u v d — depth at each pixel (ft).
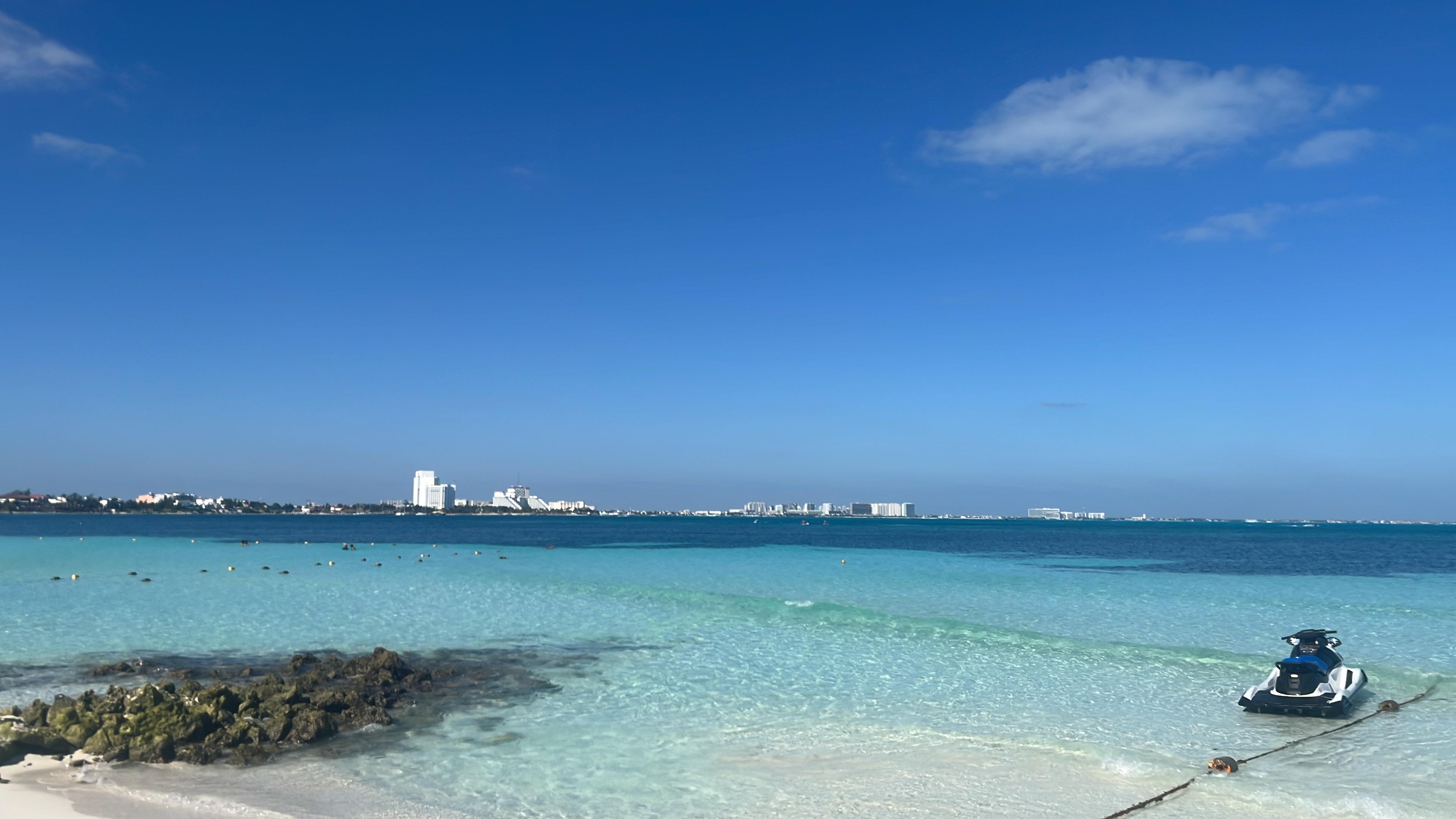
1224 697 62.80
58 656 74.54
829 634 87.97
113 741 46.93
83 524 532.73
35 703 51.08
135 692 52.37
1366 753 48.93
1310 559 230.27
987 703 60.54
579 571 165.27
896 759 47.62
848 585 140.67
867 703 60.49
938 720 55.98
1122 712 58.44
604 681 67.15
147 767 45.03
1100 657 76.54
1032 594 128.77
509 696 62.13
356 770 45.01
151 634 86.38
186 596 116.47
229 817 37.88
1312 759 47.67
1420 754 48.57
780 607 106.93
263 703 54.29
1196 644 84.48
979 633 88.48
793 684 66.13
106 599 112.68
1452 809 39.37
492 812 39.09
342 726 53.16
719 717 56.59
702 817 38.63
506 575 152.25
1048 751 49.06
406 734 52.24
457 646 81.56
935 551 269.85
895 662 74.54
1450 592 132.26
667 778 44.21
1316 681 56.29
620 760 47.29
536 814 38.88
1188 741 51.49
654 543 316.40
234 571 155.84
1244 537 461.78
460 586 132.05
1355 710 58.13
